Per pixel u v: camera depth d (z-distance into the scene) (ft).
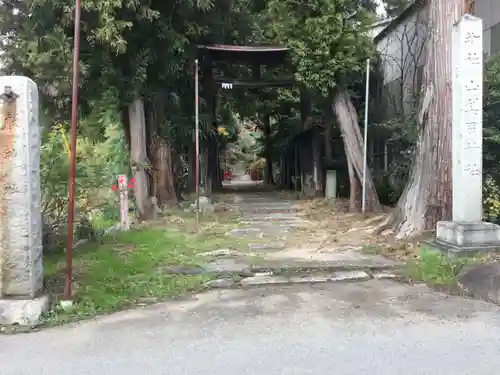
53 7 33.45
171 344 14.85
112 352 14.30
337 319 16.85
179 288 20.94
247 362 13.38
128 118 40.86
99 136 38.45
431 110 29.66
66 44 34.60
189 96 50.44
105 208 37.11
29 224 17.04
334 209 46.32
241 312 17.85
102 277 21.98
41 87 36.70
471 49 24.21
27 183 16.96
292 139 66.69
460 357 13.51
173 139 48.34
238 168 172.24
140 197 39.58
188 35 40.81
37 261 17.65
